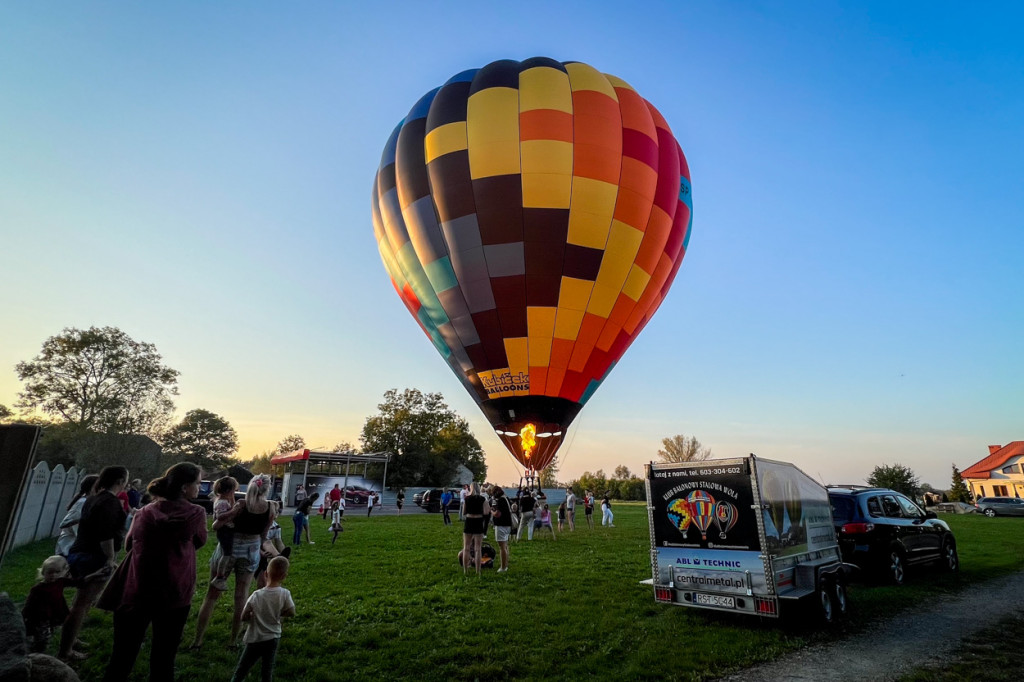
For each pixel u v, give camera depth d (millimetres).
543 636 6625
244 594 5977
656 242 16812
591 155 15836
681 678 5445
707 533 7422
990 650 6305
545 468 16406
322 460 35844
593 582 9633
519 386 15781
